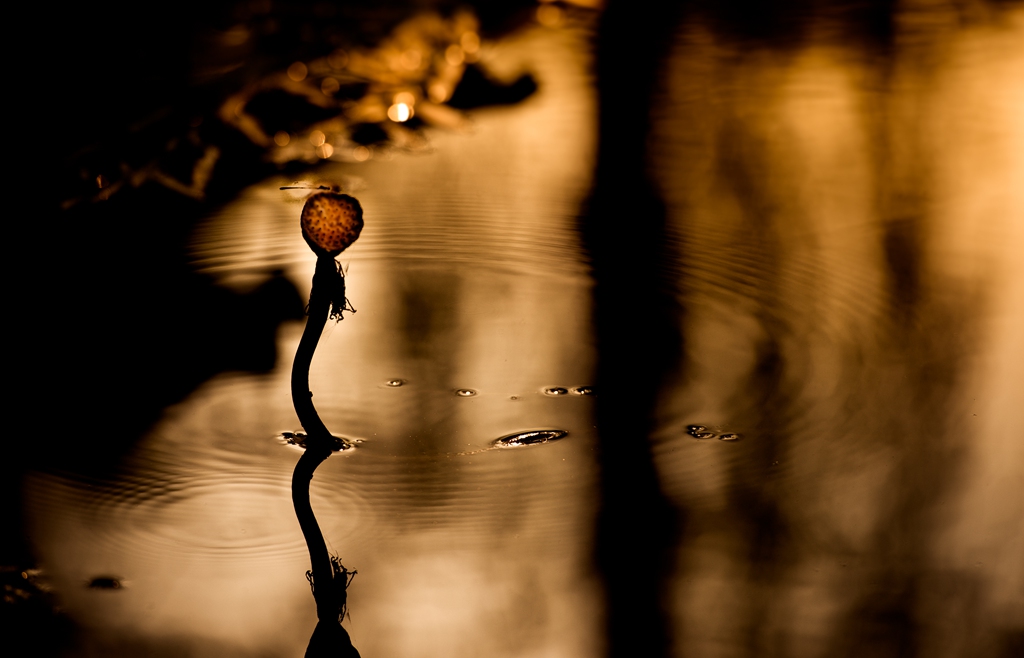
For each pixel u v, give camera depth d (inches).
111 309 155.7
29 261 158.9
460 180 175.8
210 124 188.7
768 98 215.3
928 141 184.9
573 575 145.7
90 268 158.4
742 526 146.9
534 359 153.0
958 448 148.9
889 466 148.5
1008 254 158.6
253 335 154.3
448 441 149.5
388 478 148.3
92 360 153.0
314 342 148.9
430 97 220.2
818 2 296.5
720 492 147.9
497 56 251.4
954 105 203.8
